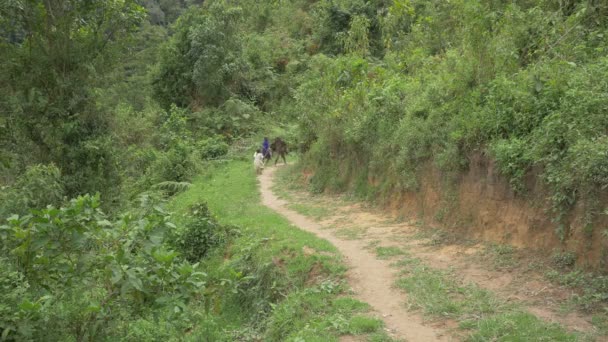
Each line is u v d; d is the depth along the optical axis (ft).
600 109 22.29
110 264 15.23
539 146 23.88
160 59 114.01
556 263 22.22
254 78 117.80
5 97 39.73
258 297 28.86
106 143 42.37
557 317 18.45
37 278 16.62
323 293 24.13
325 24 116.57
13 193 30.53
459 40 40.47
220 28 108.17
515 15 32.45
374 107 45.50
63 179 39.99
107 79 45.78
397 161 37.27
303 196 50.34
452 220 30.60
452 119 32.37
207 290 18.49
